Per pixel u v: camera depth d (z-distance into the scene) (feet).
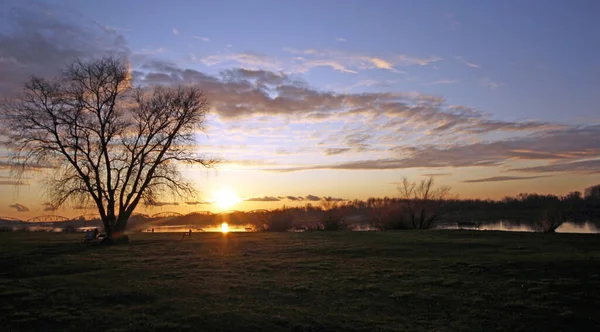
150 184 141.69
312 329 45.91
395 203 204.54
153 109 141.90
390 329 46.19
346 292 60.44
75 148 130.62
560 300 55.67
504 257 83.20
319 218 240.73
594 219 266.36
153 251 107.55
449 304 54.80
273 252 102.42
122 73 138.00
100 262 86.84
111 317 48.78
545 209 174.91
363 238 131.75
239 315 49.57
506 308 53.16
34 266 81.87
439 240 116.67
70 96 132.36
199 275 72.13
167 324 46.42
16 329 45.19
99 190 132.16
